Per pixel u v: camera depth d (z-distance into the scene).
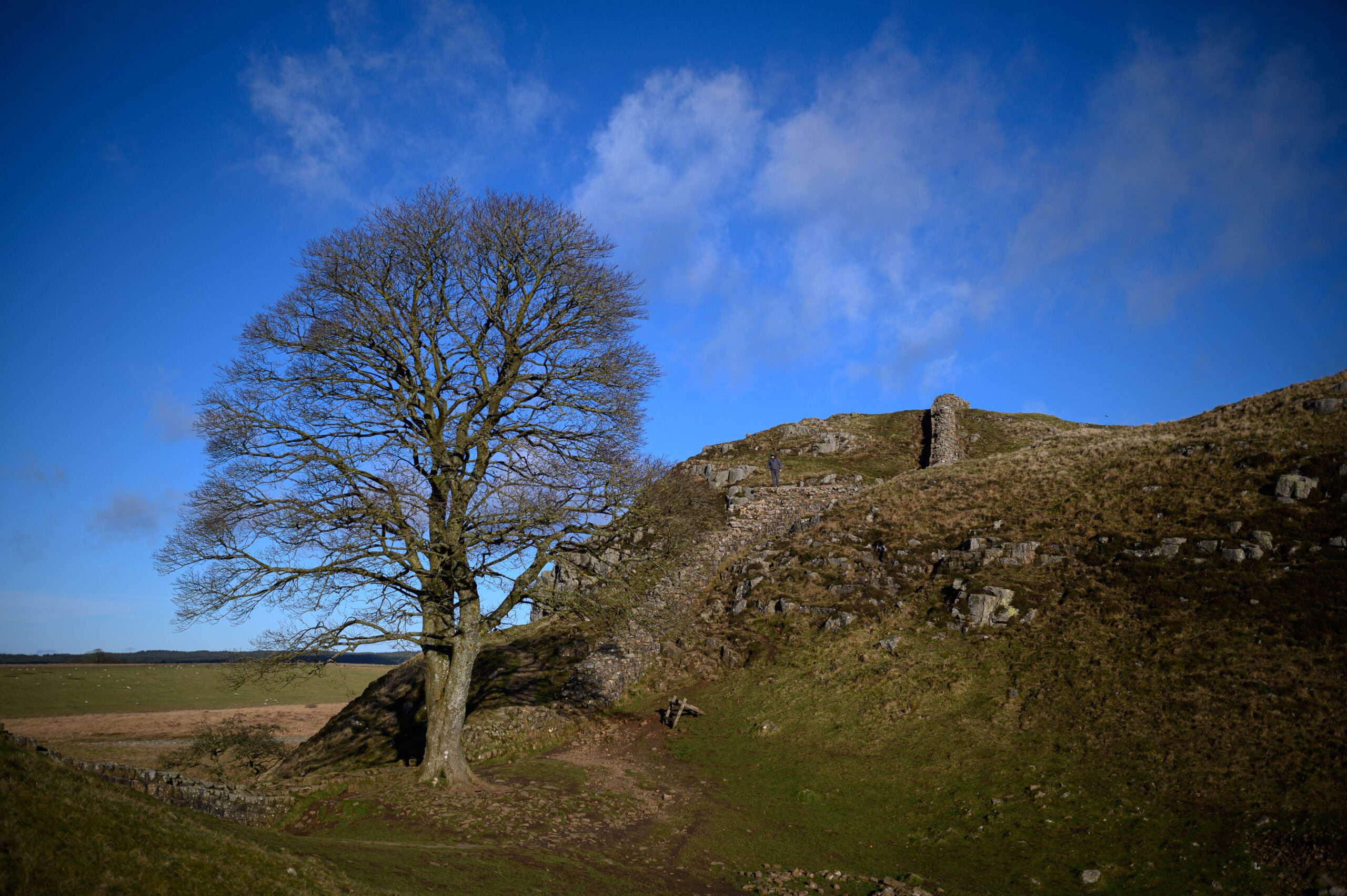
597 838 18.42
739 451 71.44
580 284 21.73
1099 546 33.62
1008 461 46.84
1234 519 31.64
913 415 77.12
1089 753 23.03
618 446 22.22
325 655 19.19
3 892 7.57
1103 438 48.56
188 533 18.59
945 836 20.22
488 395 21.14
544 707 32.56
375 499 20.11
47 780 10.39
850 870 18.11
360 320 19.95
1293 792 18.80
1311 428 36.72
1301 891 15.45
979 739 25.34
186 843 10.57
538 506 20.28
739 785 24.64
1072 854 18.31
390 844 16.02
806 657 33.47
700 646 36.97
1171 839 18.19
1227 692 23.45
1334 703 21.48
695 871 17.09
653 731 30.58
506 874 14.64
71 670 93.94
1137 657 26.77
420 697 35.12
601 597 22.67
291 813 18.45
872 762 25.39
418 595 20.75
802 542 42.69
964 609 32.62
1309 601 26.05
